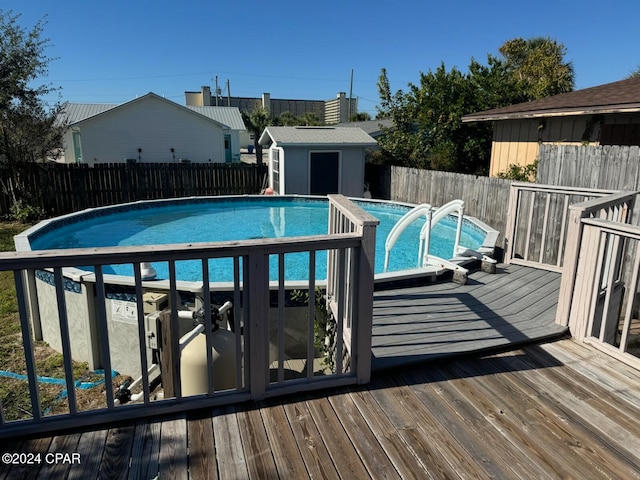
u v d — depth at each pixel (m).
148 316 3.25
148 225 11.23
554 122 8.62
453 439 2.15
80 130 18.84
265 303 2.31
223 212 13.03
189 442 2.09
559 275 4.98
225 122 25.23
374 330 3.38
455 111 14.09
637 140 8.77
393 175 13.62
